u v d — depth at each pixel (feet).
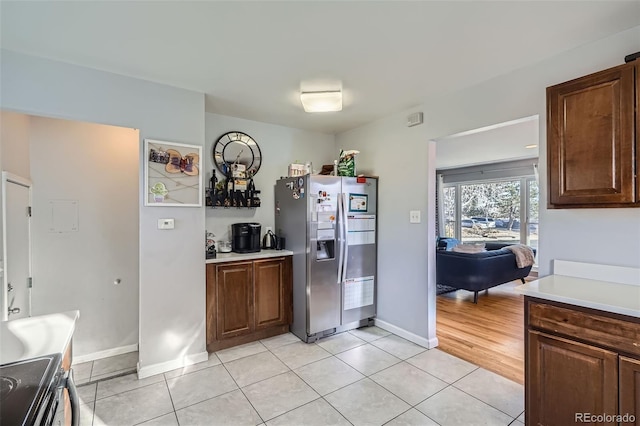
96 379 8.05
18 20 5.54
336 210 10.71
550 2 5.15
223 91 8.87
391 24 5.76
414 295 10.26
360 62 7.23
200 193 8.84
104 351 9.39
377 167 11.62
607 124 5.49
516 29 5.94
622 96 5.32
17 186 7.47
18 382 3.04
